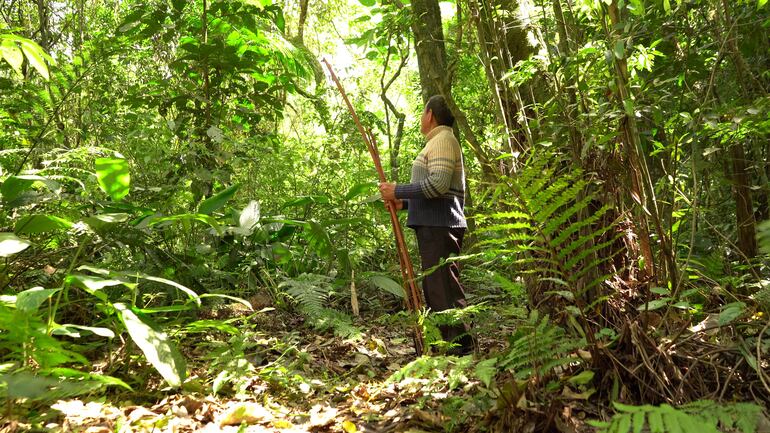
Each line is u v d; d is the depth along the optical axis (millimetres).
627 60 2865
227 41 6180
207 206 4309
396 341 3822
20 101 5152
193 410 2482
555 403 2010
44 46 6453
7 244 2477
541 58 2975
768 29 3594
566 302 2635
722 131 2691
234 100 6320
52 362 2260
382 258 5449
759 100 2455
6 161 4227
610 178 2582
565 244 2637
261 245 4660
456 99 6020
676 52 3299
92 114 5484
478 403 2242
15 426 1991
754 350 2227
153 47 6848
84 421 2188
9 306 2430
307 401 2752
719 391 2170
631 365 2225
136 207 4012
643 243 2596
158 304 3801
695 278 2746
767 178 3604
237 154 5297
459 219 3551
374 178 5898
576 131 2719
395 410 2529
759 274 3314
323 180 5852
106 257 3711
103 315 3389
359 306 4789
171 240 4352
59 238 3516
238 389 2695
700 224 3707
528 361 2180
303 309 3732
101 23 7426
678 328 2432
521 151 3297
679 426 1438
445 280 3467
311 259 5156
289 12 10945
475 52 3777
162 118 5547
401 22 5496
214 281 4410
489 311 3535
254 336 3484
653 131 2959
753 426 1576
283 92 8125
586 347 2383
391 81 6484
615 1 2756
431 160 3457
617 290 2498
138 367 2852
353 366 3357
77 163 4242
